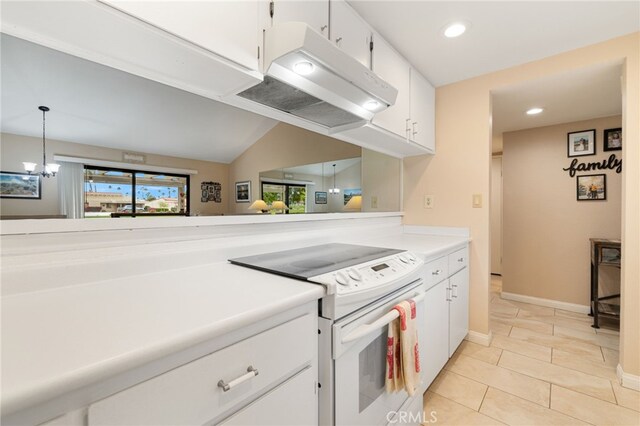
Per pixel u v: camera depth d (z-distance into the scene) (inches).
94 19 29.5
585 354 86.1
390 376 45.4
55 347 20.2
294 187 70.4
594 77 82.3
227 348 25.9
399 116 78.3
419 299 52.8
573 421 59.4
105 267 37.9
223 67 39.4
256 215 57.6
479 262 93.6
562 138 126.8
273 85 47.4
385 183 101.7
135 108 44.8
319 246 67.6
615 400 65.5
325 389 36.3
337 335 36.0
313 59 41.8
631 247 70.0
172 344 21.5
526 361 82.6
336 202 82.4
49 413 17.4
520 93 93.7
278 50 40.7
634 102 69.9
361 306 41.2
